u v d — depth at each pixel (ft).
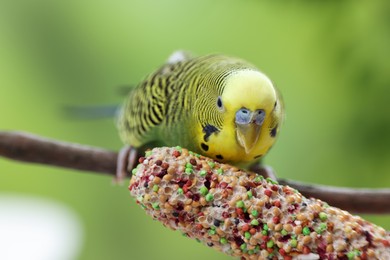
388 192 2.29
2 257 3.22
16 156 2.29
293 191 1.98
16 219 3.46
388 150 2.46
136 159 2.29
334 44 2.45
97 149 2.31
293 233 1.95
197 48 2.93
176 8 3.05
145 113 2.24
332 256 1.94
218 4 2.67
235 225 1.97
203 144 2.13
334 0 2.45
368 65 2.44
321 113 2.60
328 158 2.55
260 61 2.72
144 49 3.41
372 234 1.95
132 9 3.40
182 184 1.98
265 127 2.08
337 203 2.29
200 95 2.14
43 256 3.28
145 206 1.99
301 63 2.61
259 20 2.69
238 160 2.13
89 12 3.48
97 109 2.64
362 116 2.46
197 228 1.98
